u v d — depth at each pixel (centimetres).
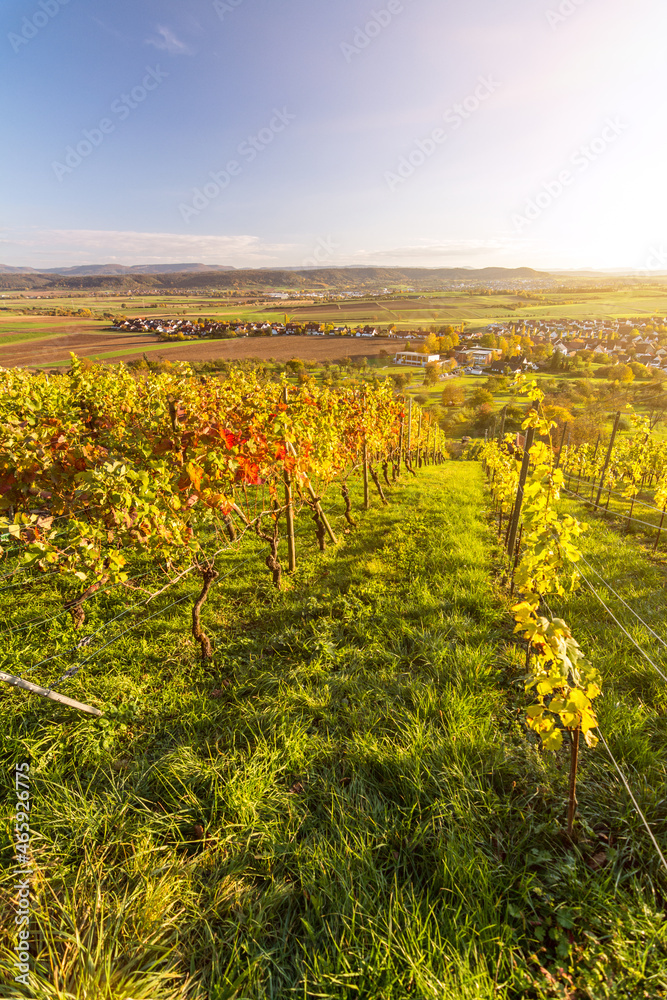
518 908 201
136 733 315
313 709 329
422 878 221
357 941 189
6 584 529
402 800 262
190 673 379
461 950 185
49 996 171
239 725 317
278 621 456
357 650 398
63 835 242
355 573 562
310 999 176
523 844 231
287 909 211
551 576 358
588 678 220
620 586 539
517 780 268
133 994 176
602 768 273
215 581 550
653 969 176
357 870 219
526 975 176
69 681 358
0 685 354
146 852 231
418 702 327
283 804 258
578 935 192
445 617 448
